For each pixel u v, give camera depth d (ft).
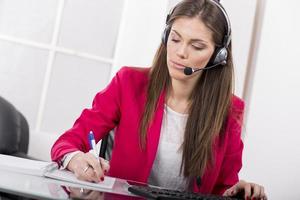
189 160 4.91
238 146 5.30
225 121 5.16
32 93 8.70
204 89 4.97
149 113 4.89
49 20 8.71
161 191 3.69
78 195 3.10
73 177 3.86
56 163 4.19
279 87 8.63
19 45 8.64
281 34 8.57
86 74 8.89
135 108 4.95
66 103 8.84
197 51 4.52
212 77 4.96
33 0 8.66
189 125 4.94
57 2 8.73
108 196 3.31
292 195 8.72
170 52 4.58
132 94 4.99
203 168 4.92
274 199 8.68
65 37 8.80
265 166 8.65
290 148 8.71
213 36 4.55
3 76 8.60
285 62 8.63
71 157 4.13
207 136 4.91
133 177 4.91
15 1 8.60
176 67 4.57
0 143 7.25
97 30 8.89
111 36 8.95
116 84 5.07
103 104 5.00
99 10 8.88
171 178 4.99
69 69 8.83
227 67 4.96
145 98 4.96
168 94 5.03
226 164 5.29
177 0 8.36
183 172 4.96
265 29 8.53
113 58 8.96
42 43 8.70
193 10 4.51
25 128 7.86
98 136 4.91
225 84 4.98
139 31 8.87
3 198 3.12
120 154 4.92
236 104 5.28
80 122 4.88
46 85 8.73
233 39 8.38
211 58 4.68
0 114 7.41
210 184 5.06
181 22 4.51
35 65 8.71
